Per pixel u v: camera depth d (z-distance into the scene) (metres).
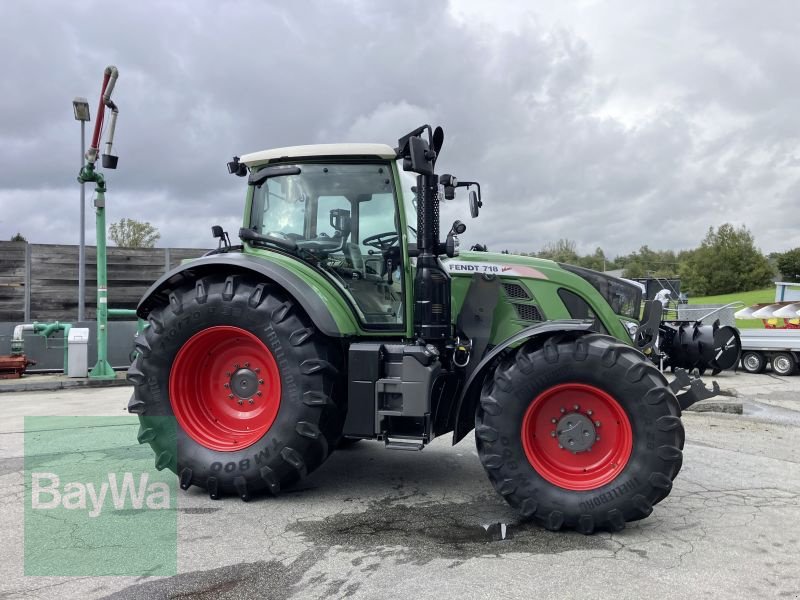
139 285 13.30
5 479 4.29
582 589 2.62
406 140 3.76
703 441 5.75
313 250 4.20
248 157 4.31
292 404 3.72
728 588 2.64
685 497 3.96
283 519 3.50
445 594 2.57
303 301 3.74
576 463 3.40
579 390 3.38
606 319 4.21
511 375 3.41
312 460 3.80
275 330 3.78
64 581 2.71
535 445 3.44
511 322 4.14
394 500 3.86
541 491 3.31
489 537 3.23
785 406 8.30
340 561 2.91
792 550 3.07
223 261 3.91
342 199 4.17
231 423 4.04
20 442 5.43
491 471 3.42
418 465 4.71
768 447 5.52
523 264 4.21
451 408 3.98
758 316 14.09
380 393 3.76
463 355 4.09
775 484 4.27
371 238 4.11
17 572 2.80
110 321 12.52
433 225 3.84
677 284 13.41
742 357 13.05
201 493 3.99
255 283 3.94
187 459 3.88
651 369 3.26
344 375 3.94
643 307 4.58
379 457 4.96
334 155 4.11
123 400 8.36
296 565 2.87
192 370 4.05
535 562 2.90
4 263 12.22
